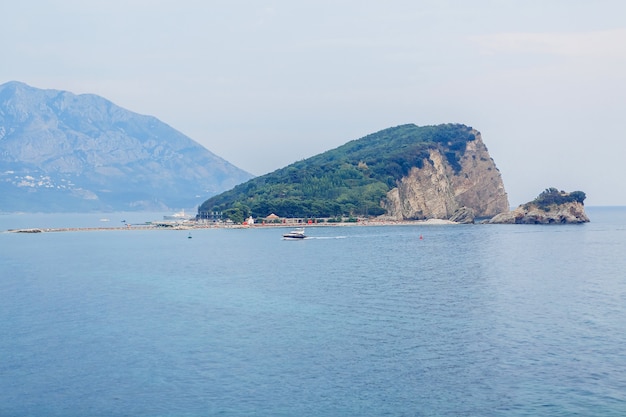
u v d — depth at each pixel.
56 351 103.12
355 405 80.12
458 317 124.44
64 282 177.75
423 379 88.69
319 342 106.94
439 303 138.75
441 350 101.75
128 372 92.56
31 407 80.62
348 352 101.12
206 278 183.00
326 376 90.19
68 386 87.31
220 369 93.50
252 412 78.50
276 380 88.81
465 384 86.62
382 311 130.50
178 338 110.25
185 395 83.81
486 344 104.81
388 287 161.25
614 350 100.88
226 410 79.06
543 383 86.62
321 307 135.12
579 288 159.25
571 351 100.50
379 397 82.56
